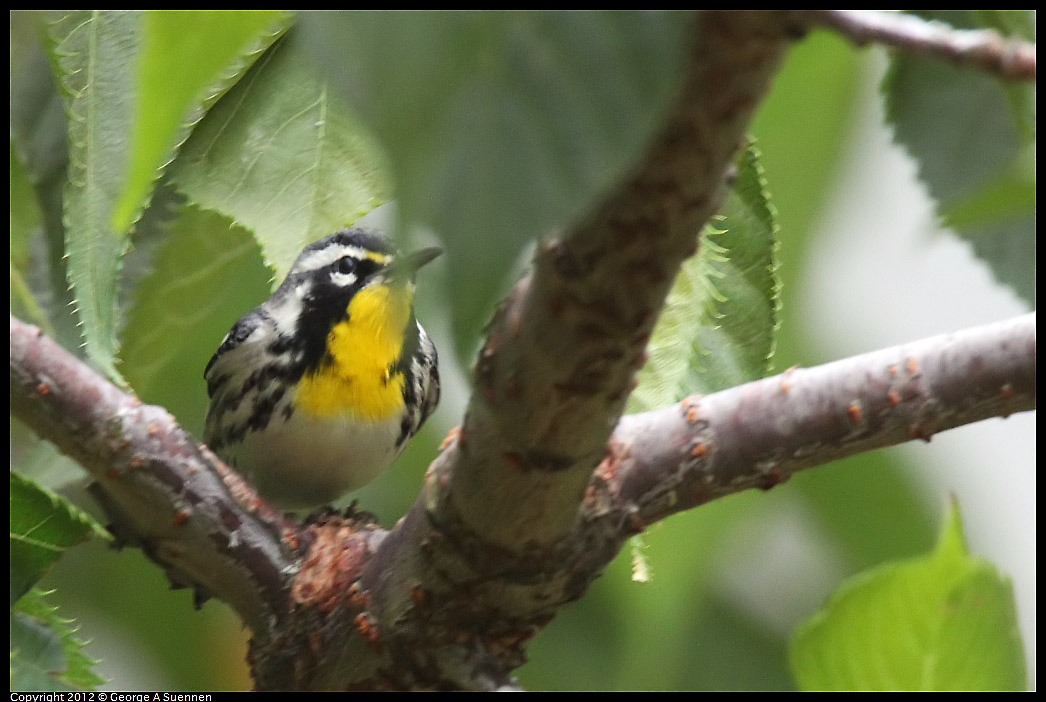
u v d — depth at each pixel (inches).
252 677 269.6
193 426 451.8
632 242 167.0
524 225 87.0
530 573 232.1
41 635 245.6
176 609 457.7
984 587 193.0
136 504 251.4
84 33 221.3
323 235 247.6
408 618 242.5
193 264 301.0
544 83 90.8
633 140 91.0
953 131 168.9
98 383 247.0
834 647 197.6
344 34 89.2
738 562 499.2
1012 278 171.3
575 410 195.3
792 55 304.2
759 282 258.5
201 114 237.6
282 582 254.8
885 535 486.6
